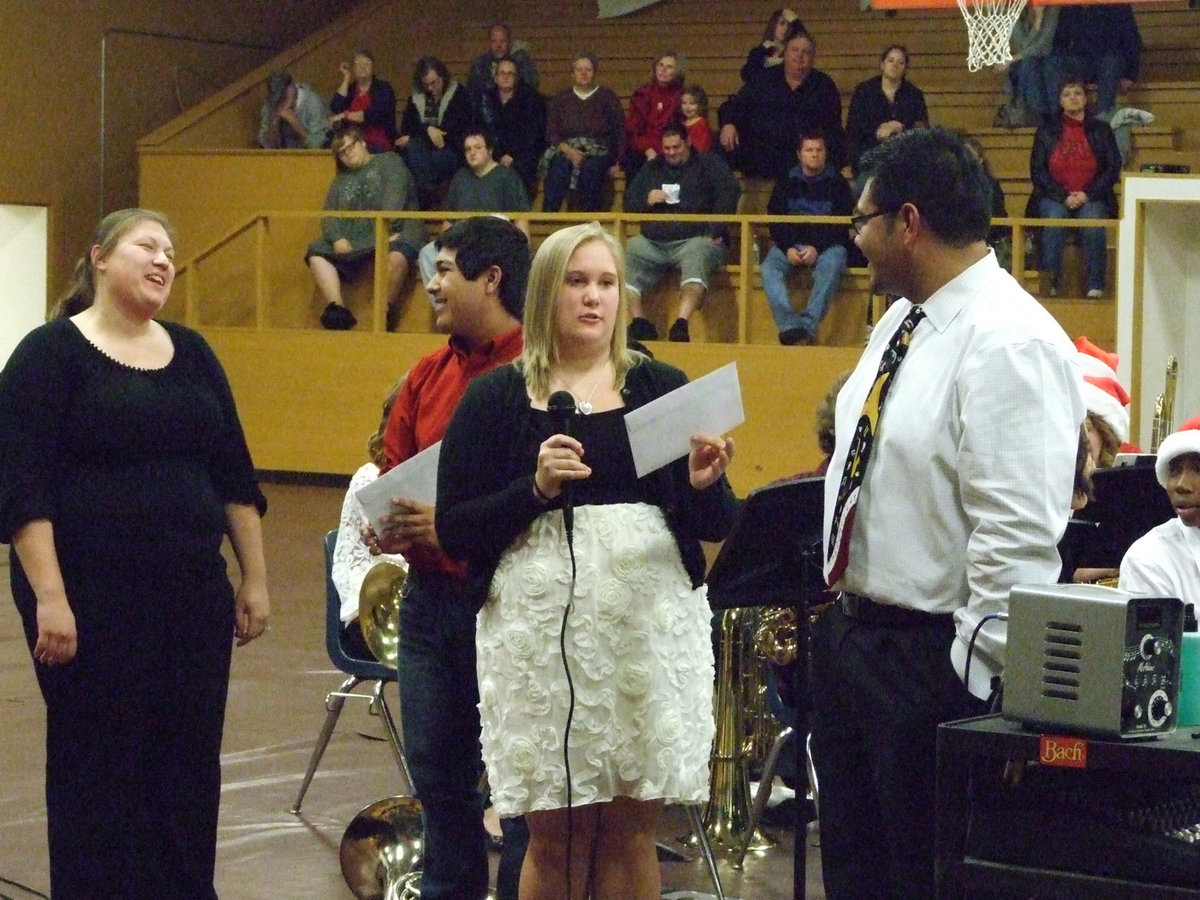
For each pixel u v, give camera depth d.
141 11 17.98
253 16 19.27
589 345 3.68
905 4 11.22
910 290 3.45
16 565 4.29
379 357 15.72
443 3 19.66
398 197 15.84
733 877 5.41
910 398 3.38
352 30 19.06
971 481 3.24
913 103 14.73
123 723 4.28
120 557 4.24
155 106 18.20
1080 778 3.05
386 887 5.01
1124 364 12.54
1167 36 16.53
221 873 5.36
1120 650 2.94
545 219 15.16
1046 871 3.05
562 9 19.44
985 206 3.41
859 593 3.47
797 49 15.20
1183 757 2.90
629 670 3.54
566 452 3.43
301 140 17.17
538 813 3.65
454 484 3.67
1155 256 12.66
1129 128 14.87
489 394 3.69
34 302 17.25
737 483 14.42
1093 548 4.97
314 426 16.02
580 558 3.54
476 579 3.65
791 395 14.23
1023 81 15.47
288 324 16.47
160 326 4.49
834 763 3.59
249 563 4.61
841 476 3.57
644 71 18.62
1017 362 3.23
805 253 14.10
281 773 6.57
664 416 3.47
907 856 3.42
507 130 16.28
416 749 4.17
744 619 5.73
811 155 14.12
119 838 4.29
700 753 3.65
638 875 3.71
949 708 3.36
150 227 4.38
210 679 4.39
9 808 5.99
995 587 3.21
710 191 14.54
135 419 4.26
